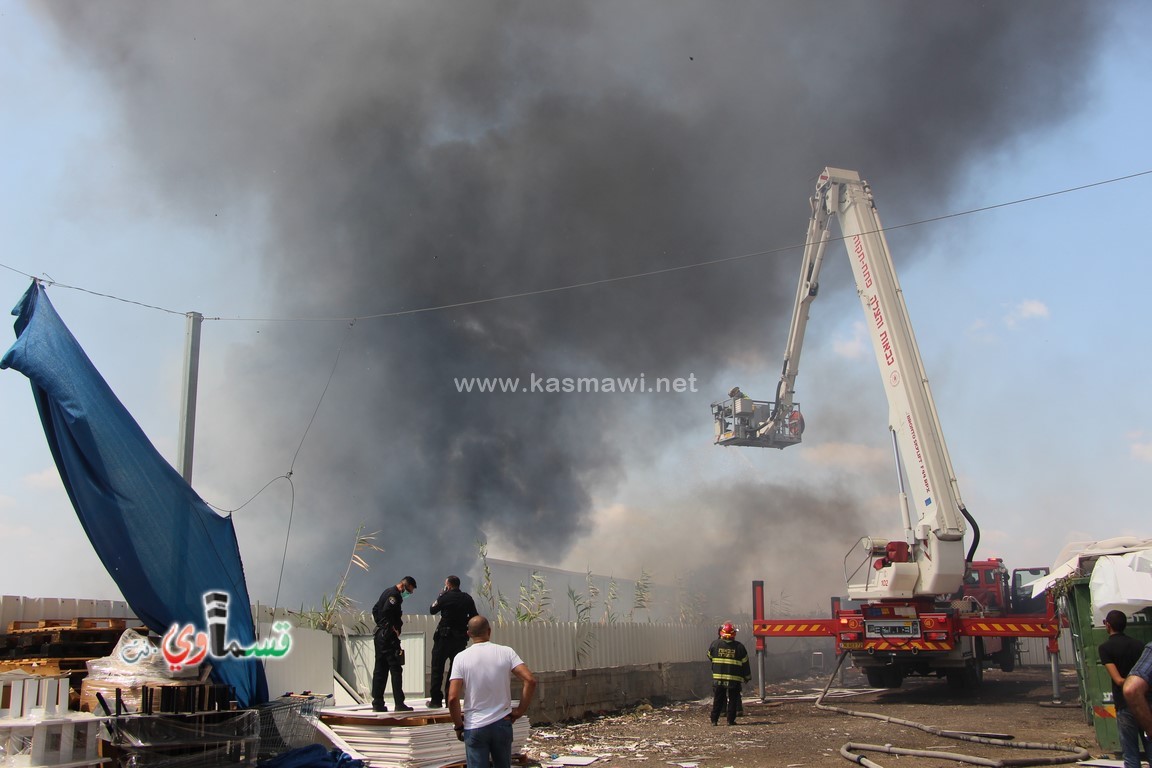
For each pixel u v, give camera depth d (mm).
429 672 11617
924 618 15680
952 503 15398
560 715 13688
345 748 8328
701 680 19984
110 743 6793
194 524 8648
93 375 8148
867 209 17438
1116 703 7531
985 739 10680
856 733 11930
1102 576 9992
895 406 16094
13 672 6938
